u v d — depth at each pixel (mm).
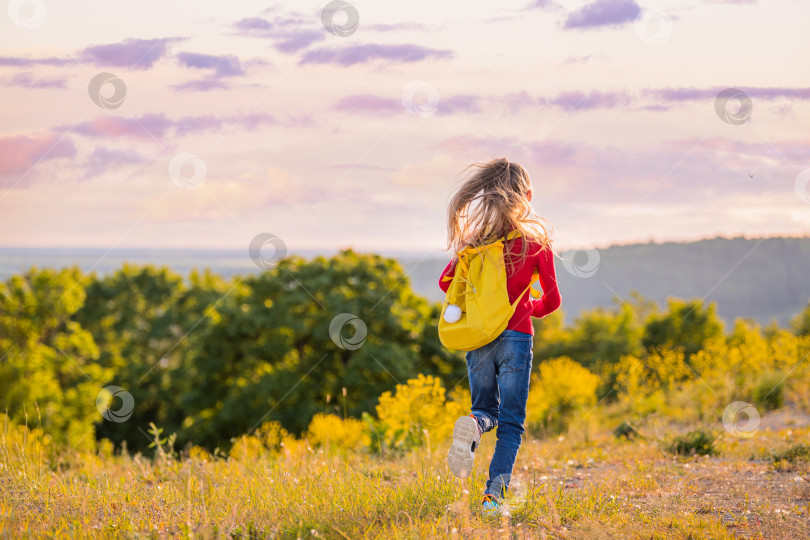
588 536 2328
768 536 2420
